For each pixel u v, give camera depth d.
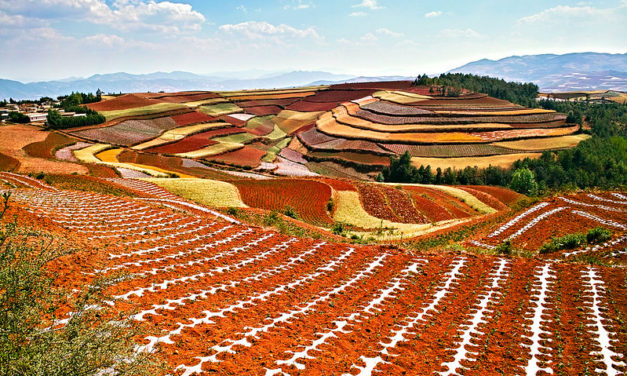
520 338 13.69
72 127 132.88
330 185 63.97
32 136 109.56
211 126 167.38
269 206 52.38
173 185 56.28
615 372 11.58
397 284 18.94
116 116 158.25
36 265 9.21
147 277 17.06
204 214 34.00
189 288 16.56
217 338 12.48
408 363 11.85
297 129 192.62
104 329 8.70
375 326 14.46
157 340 11.75
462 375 11.41
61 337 7.99
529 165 111.75
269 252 22.97
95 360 7.79
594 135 140.88
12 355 7.18
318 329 13.96
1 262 8.70
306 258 22.30
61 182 45.62
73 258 16.67
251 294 16.88
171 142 133.50
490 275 19.84
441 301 16.97
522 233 30.55
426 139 142.12
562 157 116.19
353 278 19.64
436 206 59.38
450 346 13.16
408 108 183.88
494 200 67.81
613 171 109.81
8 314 7.84
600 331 14.02
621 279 18.42
